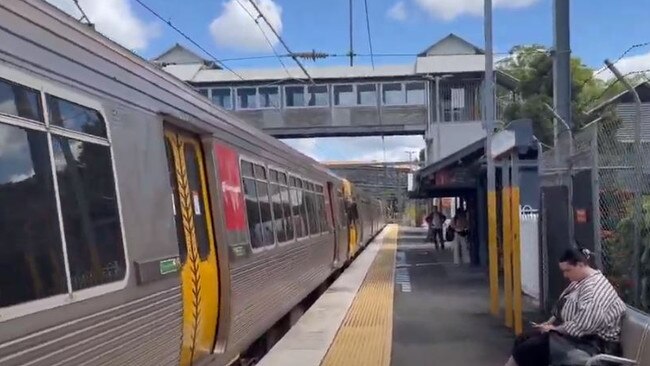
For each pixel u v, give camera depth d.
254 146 10.32
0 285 3.64
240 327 8.55
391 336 11.48
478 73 39.28
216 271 7.77
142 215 5.58
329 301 15.88
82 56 4.93
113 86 5.36
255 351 11.52
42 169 4.16
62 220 4.31
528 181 14.30
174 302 6.09
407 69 40.53
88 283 4.53
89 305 4.50
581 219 9.81
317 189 17.17
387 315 13.70
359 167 63.94
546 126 22.28
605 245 9.73
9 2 4.14
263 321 10.12
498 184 18.62
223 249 7.80
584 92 21.64
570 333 6.76
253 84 39.75
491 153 12.59
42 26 4.46
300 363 9.52
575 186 10.20
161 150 6.22
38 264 4.00
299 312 15.55
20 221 3.89
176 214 6.70
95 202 4.78
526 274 14.39
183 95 7.20
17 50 4.07
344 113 40.06
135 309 5.24
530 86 23.44
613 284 9.23
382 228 62.53
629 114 14.95
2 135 3.82
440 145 39.31
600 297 6.67
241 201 8.99
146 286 5.47
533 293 13.77
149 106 6.07
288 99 40.12
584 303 6.70
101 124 5.04
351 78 40.03
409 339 11.28
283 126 40.00
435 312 14.09
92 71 5.03
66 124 4.52
